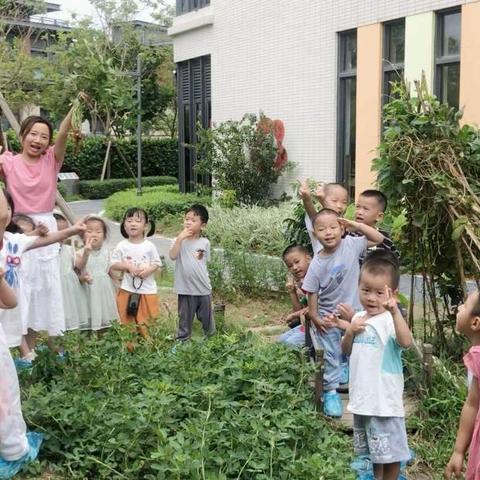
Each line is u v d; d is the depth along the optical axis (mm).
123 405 4004
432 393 4609
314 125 12820
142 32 29547
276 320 7770
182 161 18344
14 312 4750
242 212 11633
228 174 14500
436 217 5336
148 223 6336
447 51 10195
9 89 21984
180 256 6293
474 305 3225
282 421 3785
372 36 11266
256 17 14164
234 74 15047
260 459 3531
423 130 5242
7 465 3637
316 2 12469
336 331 4727
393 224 5535
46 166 5105
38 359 4719
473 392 3145
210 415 3943
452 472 3250
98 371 4570
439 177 5047
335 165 12391
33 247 4684
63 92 21609
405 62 10703
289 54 13289
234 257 8891
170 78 29234
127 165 26359
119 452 3729
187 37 17047
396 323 3662
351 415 4637
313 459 3377
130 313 6066
